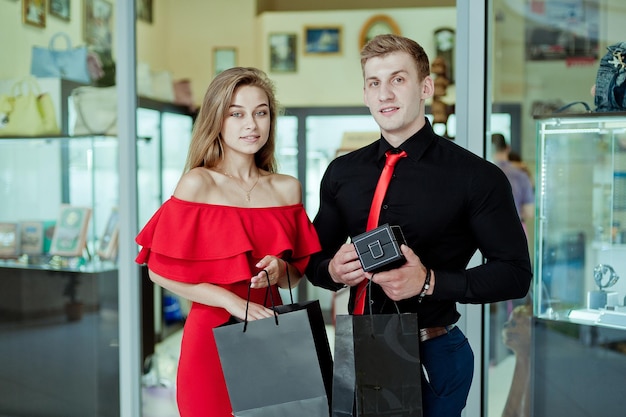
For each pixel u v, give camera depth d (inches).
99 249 128.5
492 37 113.0
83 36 128.3
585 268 101.3
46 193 132.0
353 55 265.7
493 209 72.9
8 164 134.3
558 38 116.2
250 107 79.4
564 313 102.4
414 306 74.4
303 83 269.4
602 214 100.1
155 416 141.6
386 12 260.1
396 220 74.9
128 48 125.2
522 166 119.0
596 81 100.9
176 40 275.3
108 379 128.6
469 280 70.9
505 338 109.7
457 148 75.3
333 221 83.0
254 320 71.6
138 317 127.1
